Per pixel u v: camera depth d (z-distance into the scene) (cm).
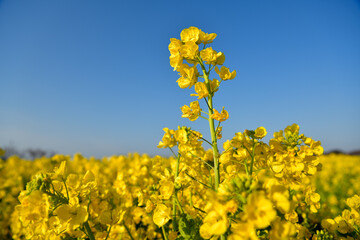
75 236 19
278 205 13
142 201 25
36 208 16
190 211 21
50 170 20
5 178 71
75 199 17
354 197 22
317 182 86
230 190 14
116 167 68
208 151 26
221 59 20
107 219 20
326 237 22
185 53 19
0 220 53
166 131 24
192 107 19
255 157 21
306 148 20
